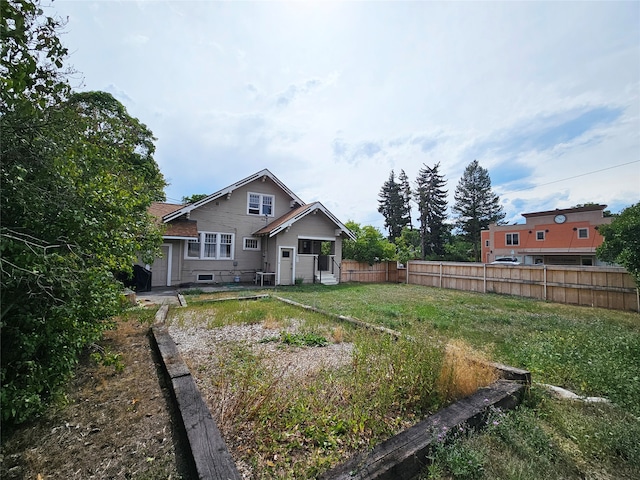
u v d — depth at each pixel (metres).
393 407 2.55
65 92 2.26
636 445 2.00
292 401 2.55
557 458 1.95
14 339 2.05
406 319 6.00
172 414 2.42
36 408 2.21
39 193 2.09
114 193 3.03
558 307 8.34
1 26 1.64
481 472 1.77
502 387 2.74
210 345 4.32
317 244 16.03
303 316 6.18
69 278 2.14
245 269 14.05
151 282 10.81
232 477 1.57
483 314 6.98
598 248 8.18
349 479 1.59
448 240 39.91
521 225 25.88
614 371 3.19
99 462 1.86
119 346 4.12
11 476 1.73
